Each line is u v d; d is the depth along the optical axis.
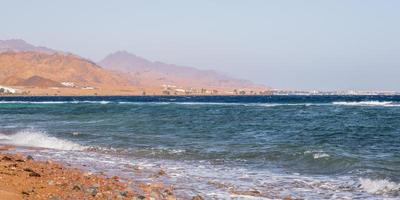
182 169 18.28
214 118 47.22
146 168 18.44
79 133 32.75
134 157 21.95
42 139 29.11
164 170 17.98
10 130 37.34
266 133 32.44
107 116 53.75
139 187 13.92
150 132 33.88
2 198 10.47
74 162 19.94
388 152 21.75
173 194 13.17
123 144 26.75
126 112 60.62
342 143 25.97
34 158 21.09
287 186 14.78
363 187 14.50
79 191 12.38
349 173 16.95
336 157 19.77
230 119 45.91
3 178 13.03
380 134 30.83
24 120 50.84
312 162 19.58
